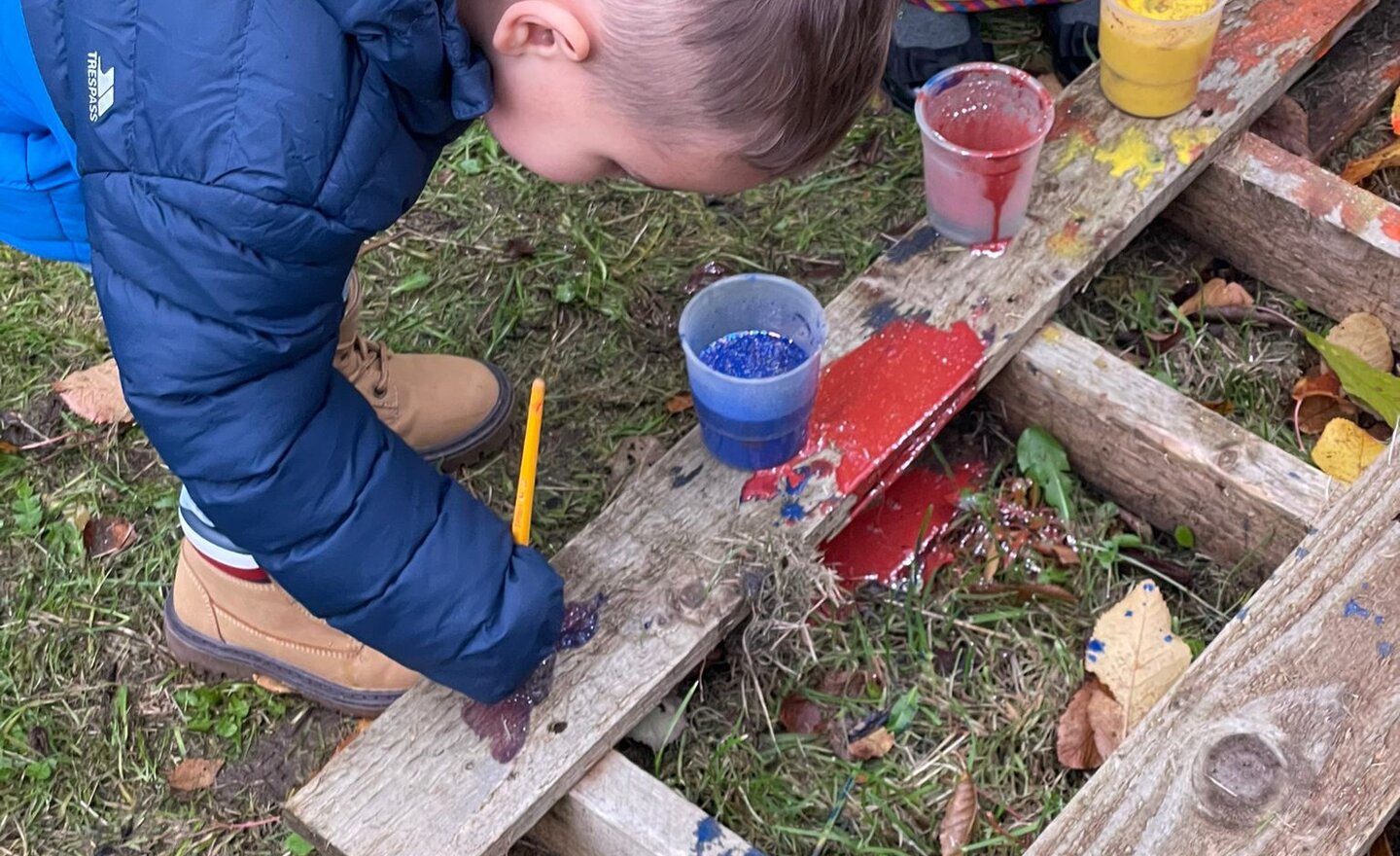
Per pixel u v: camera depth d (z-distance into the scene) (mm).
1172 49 1836
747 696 1664
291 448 1270
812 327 1656
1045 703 1654
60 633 1801
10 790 1680
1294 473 1628
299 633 1658
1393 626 1454
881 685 1683
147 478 1946
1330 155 2166
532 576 1443
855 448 1681
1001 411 1887
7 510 1914
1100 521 1796
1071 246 1841
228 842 1636
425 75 1135
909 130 2250
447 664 1417
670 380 2000
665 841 1436
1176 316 1947
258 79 1102
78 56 1155
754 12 1047
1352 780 1355
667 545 1625
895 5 1154
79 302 2135
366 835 1433
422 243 2186
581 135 1208
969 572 1767
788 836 1570
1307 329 1961
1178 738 1405
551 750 1479
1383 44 2223
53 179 1399
